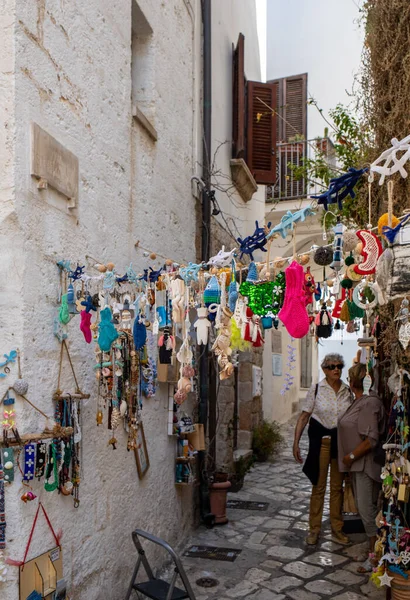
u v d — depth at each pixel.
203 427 6.25
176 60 6.00
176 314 3.13
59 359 3.28
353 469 5.06
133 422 4.10
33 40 3.05
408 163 4.21
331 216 5.57
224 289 3.04
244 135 8.95
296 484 8.16
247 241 2.92
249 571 5.00
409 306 2.92
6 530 2.79
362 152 5.30
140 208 4.81
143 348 4.48
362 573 4.93
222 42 8.09
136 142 4.76
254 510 6.89
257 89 9.23
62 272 3.31
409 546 3.92
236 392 9.53
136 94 5.25
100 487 3.82
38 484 2.98
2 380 2.84
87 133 3.76
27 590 2.82
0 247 2.84
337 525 5.73
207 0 7.01
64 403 3.22
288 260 2.94
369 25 5.07
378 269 2.88
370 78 5.09
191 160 6.52
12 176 2.82
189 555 5.40
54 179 3.19
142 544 4.57
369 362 5.31
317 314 2.95
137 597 4.36
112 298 3.39
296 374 16.02
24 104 2.93
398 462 4.05
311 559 5.28
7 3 2.87
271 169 9.31
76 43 3.62
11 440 2.78
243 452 9.10
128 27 4.61
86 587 3.53
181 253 6.02
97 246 3.88
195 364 6.41
